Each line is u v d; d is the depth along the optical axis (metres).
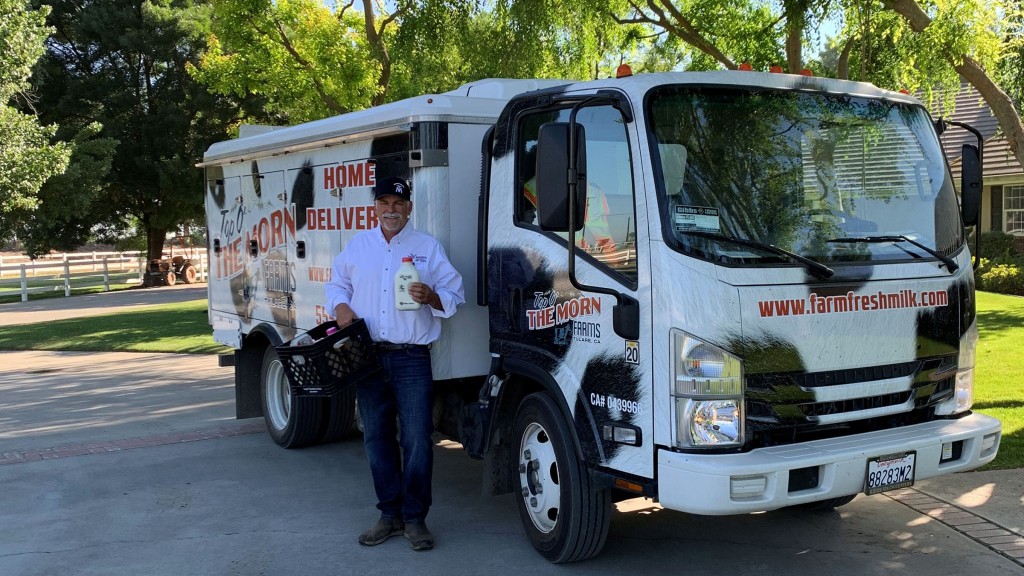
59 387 11.97
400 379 5.03
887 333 4.19
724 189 4.08
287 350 4.91
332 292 5.18
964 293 4.53
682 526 5.38
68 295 31.91
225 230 8.32
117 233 39.25
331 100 15.95
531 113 4.73
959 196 5.92
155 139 34.28
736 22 13.62
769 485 3.76
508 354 4.93
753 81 4.34
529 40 12.81
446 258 5.07
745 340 3.84
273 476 6.80
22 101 33.25
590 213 4.34
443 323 5.33
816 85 4.52
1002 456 6.31
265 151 7.26
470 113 5.39
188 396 10.76
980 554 4.76
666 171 3.98
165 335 17.81
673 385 3.87
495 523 5.58
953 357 4.48
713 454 3.81
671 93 4.12
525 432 4.93
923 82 10.66
